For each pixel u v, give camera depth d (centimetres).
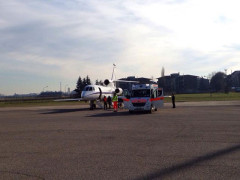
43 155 892
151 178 630
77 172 689
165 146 999
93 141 1137
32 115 2731
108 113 2764
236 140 1089
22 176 665
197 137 1177
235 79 16175
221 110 2733
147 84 2717
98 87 3528
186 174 657
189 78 14800
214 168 704
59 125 1750
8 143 1135
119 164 760
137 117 2214
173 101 3356
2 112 3447
